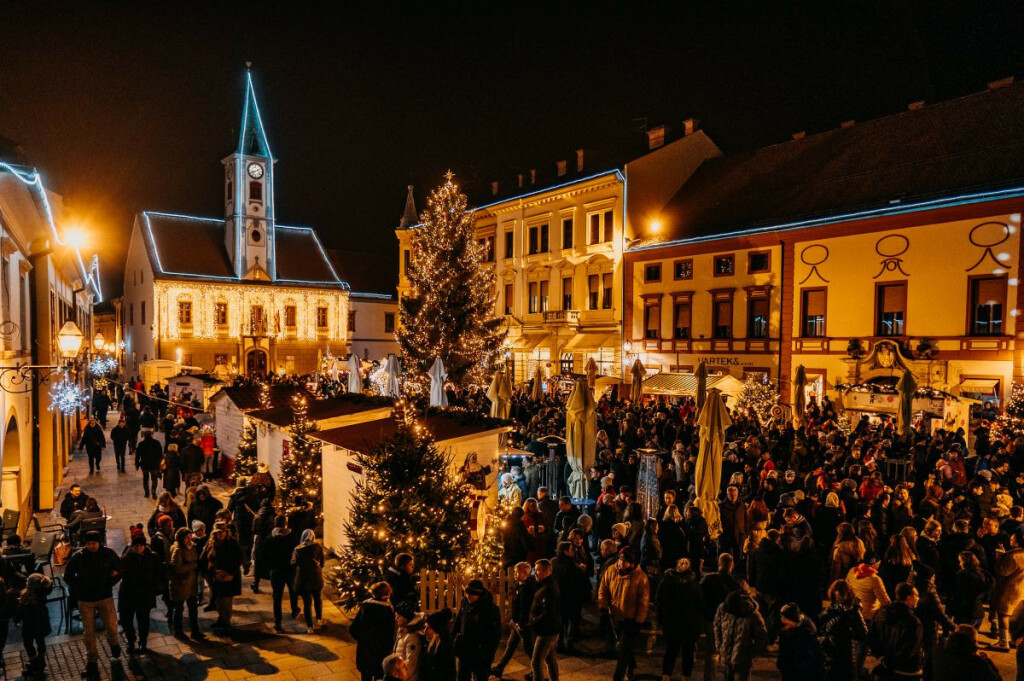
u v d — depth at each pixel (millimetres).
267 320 55406
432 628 7023
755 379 29797
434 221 36594
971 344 24484
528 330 42688
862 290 27625
